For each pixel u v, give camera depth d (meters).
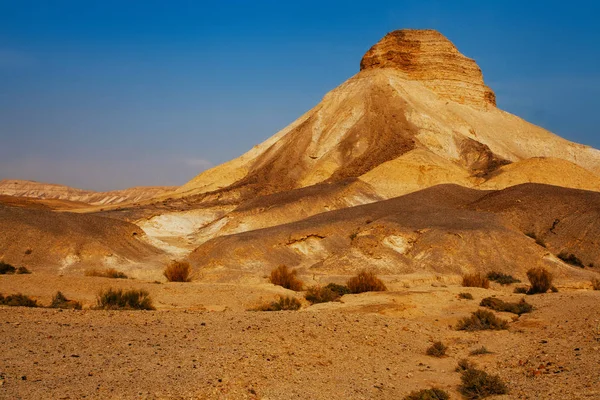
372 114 164.00
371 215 67.94
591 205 71.00
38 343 13.03
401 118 158.75
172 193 162.38
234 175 164.88
